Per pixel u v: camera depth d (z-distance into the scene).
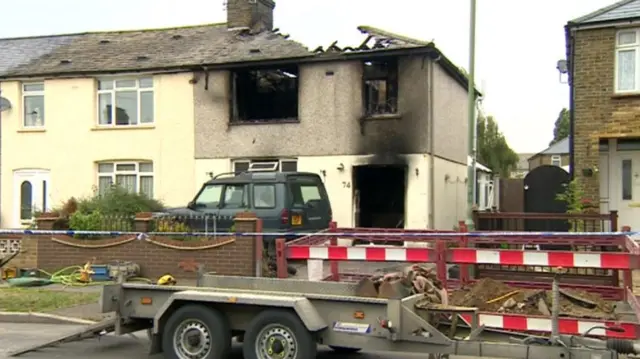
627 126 14.90
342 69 18.92
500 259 8.73
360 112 18.75
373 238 10.14
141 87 21.27
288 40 20.62
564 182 16.73
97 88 21.70
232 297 6.83
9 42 24.44
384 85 19.05
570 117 15.87
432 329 6.43
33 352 7.77
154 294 7.42
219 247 12.89
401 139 18.41
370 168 19.73
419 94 18.31
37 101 22.36
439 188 19.30
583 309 7.65
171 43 22.23
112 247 13.55
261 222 13.05
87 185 21.52
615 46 15.10
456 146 21.62
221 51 20.78
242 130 19.97
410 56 18.38
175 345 7.09
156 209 16.19
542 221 15.00
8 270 13.64
